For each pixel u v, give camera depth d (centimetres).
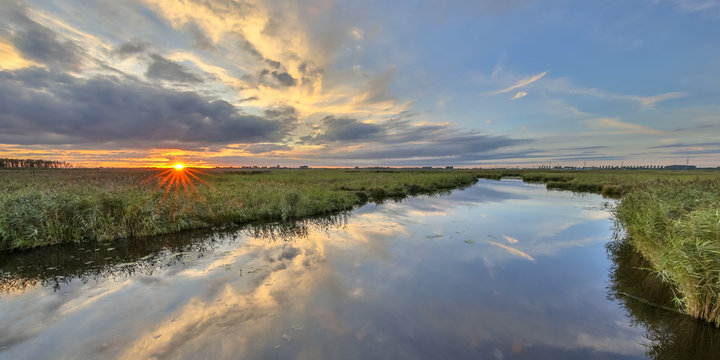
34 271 616
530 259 704
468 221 1142
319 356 347
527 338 390
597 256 728
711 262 399
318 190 1628
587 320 436
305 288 535
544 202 1709
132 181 1772
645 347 371
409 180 2905
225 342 372
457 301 492
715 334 391
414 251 760
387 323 422
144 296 500
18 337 380
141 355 346
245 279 574
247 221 1120
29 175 2544
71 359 338
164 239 869
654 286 552
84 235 838
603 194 2142
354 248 785
